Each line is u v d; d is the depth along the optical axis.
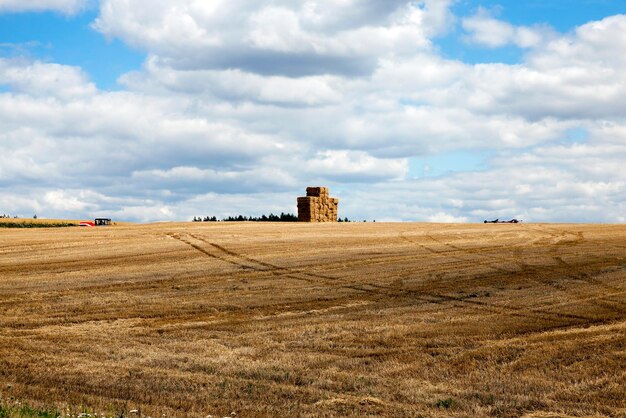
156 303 27.22
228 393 14.48
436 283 31.83
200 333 21.67
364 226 63.22
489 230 60.25
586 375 15.79
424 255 42.44
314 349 19.23
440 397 14.33
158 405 13.34
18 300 27.70
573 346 18.44
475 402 13.95
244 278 33.81
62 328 22.56
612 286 29.89
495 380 15.62
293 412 13.01
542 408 13.58
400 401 14.12
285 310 25.88
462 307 25.75
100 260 39.44
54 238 48.62
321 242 48.62
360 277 33.97
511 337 20.06
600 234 56.56
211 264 38.19
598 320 22.50
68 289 30.38
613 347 18.11
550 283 31.12
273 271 36.00
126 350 19.03
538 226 65.94
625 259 39.06
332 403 13.67
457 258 40.94
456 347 18.98
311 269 36.72
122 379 15.70
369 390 14.85
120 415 11.80
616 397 14.16
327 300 27.92
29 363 17.23
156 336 21.31
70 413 11.48
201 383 15.36
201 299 28.12
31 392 13.99
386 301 27.50
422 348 19.02
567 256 40.97
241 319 24.22
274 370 16.72
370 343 19.77
